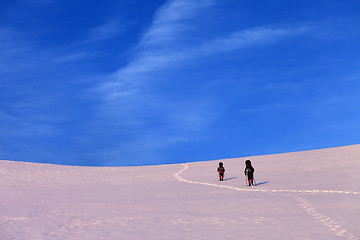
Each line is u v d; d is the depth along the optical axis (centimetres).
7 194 2572
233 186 2427
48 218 1326
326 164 3619
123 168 4934
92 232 1042
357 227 971
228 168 4300
